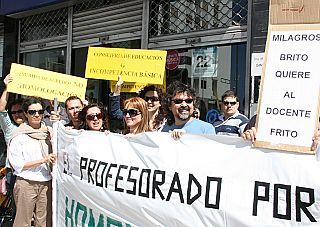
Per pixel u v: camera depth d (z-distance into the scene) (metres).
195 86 6.42
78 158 4.05
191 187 3.03
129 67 5.22
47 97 5.29
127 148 3.54
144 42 6.91
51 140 4.98
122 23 7.29
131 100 4.38
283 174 2.60
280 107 2.46
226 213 2.83
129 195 3.46
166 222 3.19
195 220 3.01
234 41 5.90
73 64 8.13
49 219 5.02
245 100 5.73
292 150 2.44
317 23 2.37
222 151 2.91
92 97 7.91
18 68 5.17
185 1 6.48
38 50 8.77
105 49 5.34
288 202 2.58
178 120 3.80
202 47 6.32
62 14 8.32
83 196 4.00
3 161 8.77
